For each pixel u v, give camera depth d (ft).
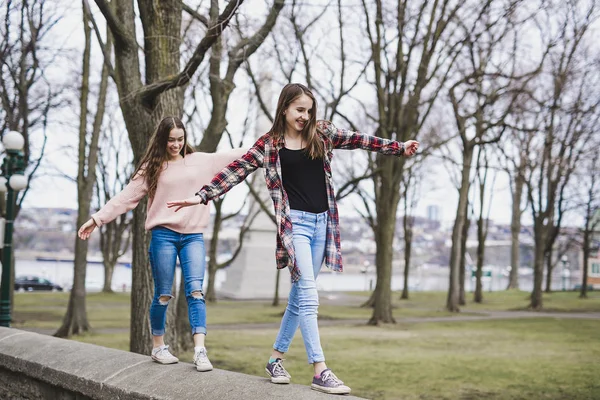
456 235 92.79
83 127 55.57
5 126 70.69
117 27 29.04
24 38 61.82
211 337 53.78
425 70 64.80
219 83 40.73
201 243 15.33
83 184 55.77
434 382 33.50
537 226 99.40
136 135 29.91
